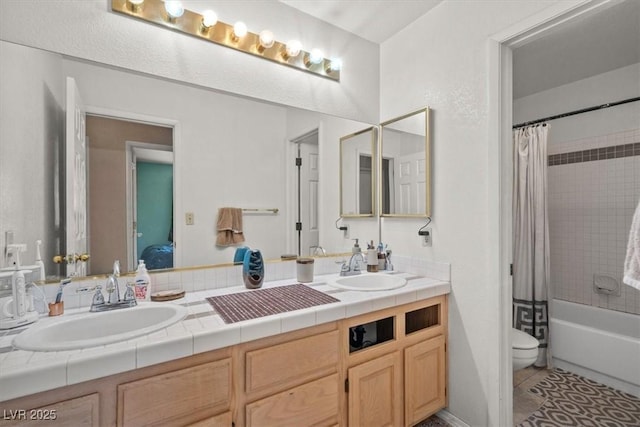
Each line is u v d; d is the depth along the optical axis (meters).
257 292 1.52
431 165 1.88
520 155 2.60
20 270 1.08
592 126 2.59
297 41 1.79
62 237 1.26
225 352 1.05
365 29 2.10
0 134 1.12
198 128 1.60
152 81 1.47
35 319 1.08
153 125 1.48
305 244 1.97
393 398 1.50
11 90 1.15
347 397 1.35
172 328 1.03
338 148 2.10
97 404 0.85
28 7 1.20
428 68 1.91
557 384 2.18
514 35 1.47
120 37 1.38
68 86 1.28
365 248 2.23
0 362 0.79
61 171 1.26
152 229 1.48
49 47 1.23
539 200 2.49
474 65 1.64
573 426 1.72
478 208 1.62
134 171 1.44
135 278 1.38
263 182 1.81
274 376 1.14
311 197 1.99
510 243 1.57
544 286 2.47
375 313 1.45
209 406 1.01
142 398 0.90
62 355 0.83
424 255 1.93
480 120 1.61
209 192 1.64
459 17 1.72
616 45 2.09
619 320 2.39
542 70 2.46
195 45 1.57
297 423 1.19
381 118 2.27
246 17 1.71
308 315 1.21
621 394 2.04
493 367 1.54
